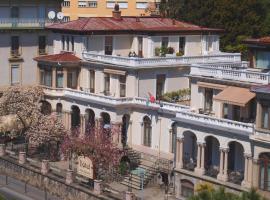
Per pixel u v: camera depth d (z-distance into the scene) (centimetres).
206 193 4222
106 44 8869
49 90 8906
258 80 6619
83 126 8456
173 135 7500
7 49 9794
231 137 6431
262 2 13300
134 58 8044
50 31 10056
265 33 12525
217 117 6750
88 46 8762
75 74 8900
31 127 8338
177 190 6944
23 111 8550
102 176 7181
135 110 8012
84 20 9125
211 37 9506
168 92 8356
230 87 6806
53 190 7288
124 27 8912
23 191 7400
